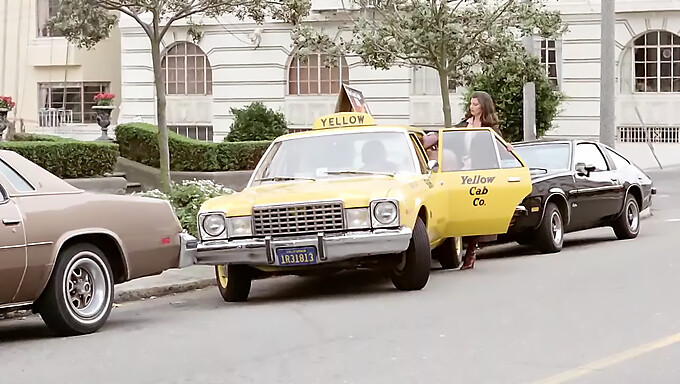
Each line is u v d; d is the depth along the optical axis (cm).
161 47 3962
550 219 1476
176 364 784
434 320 927
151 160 2495
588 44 3466
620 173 1669
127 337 912
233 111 3081
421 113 3641
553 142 1614
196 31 2795
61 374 765
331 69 3762
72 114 4453
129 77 4012
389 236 1034
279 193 1073
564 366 730
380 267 1116
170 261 1012
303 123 3797
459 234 1266
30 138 2525
